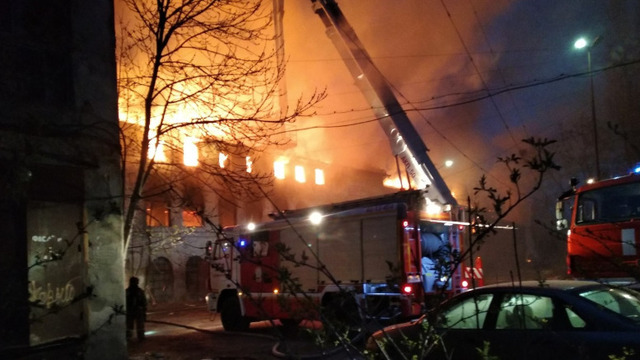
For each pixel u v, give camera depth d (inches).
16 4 260.7
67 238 263.6
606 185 368.8
